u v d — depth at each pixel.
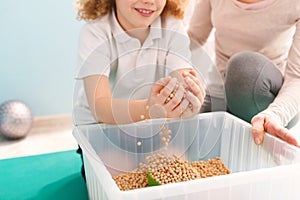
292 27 1.21
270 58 1.29
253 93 1.13
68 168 1.23
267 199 0.70
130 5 0.95
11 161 1.30
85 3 1.07
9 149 1.57
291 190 0.71
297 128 1.44
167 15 1.09
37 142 1.65
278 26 1.19
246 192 0.68
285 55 1.31
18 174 1.19
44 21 1.83
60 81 1.90
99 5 1.04
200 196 0.64
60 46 1.87
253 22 1.21
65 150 1.49
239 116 1.20
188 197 0.64
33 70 1.86
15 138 1.69
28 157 1.34
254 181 0.68
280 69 1.30
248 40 1.25
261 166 0.88
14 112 1.66
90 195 0.93
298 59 1.12
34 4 1.81
